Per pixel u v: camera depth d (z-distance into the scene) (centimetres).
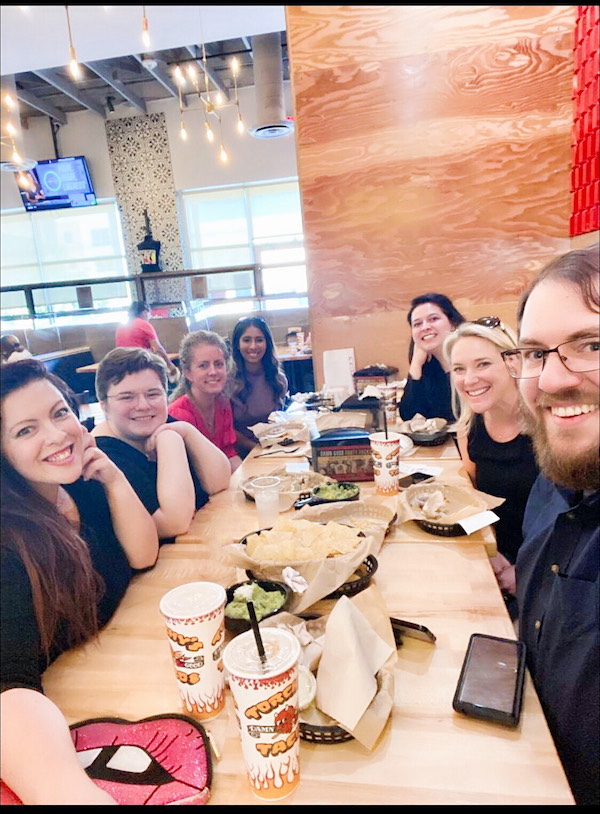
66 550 89
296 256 688
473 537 125
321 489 147
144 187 506
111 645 95
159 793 65
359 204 163
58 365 100
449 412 176
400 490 151
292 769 64
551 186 151
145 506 116
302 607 97
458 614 97
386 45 148
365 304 172
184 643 75
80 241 462
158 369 125
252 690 60
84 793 64
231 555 108
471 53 144
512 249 158
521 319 109
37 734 69
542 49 141
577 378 101
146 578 114
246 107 525
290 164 598
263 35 343
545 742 70
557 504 110
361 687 72
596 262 94
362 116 155
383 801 63
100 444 102
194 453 146
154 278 219
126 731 75
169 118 454
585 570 94
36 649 80
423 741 71
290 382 245
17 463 80
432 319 165
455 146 152
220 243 692
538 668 102
